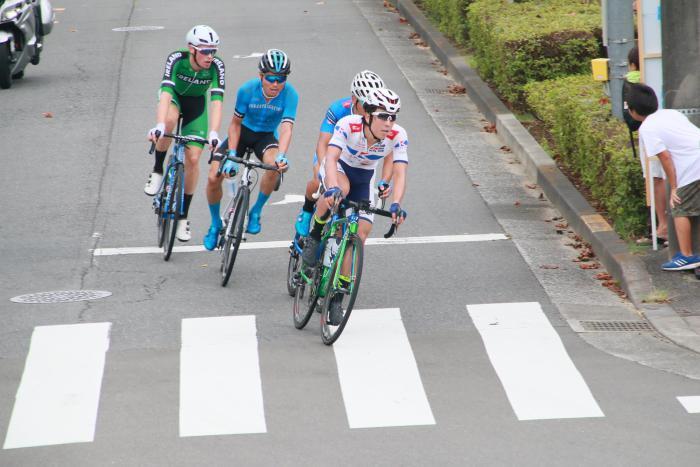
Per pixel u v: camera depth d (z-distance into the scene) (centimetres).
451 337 2791
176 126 3506
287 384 2461
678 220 3127
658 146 3072
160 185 3531
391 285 3234
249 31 7269
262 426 2222
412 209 4019
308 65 6284
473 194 4184
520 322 2902
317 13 7944
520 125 4862
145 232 3809
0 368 2592
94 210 4047
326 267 2752
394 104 2562
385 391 2416
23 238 3747
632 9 3972
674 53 3119
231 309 3038
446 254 3522
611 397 2362
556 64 5050
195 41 3238
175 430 2208
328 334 2717
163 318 2958
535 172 4306
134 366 2592
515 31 5106
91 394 2416
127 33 7269
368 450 2091
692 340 2733
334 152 2641
